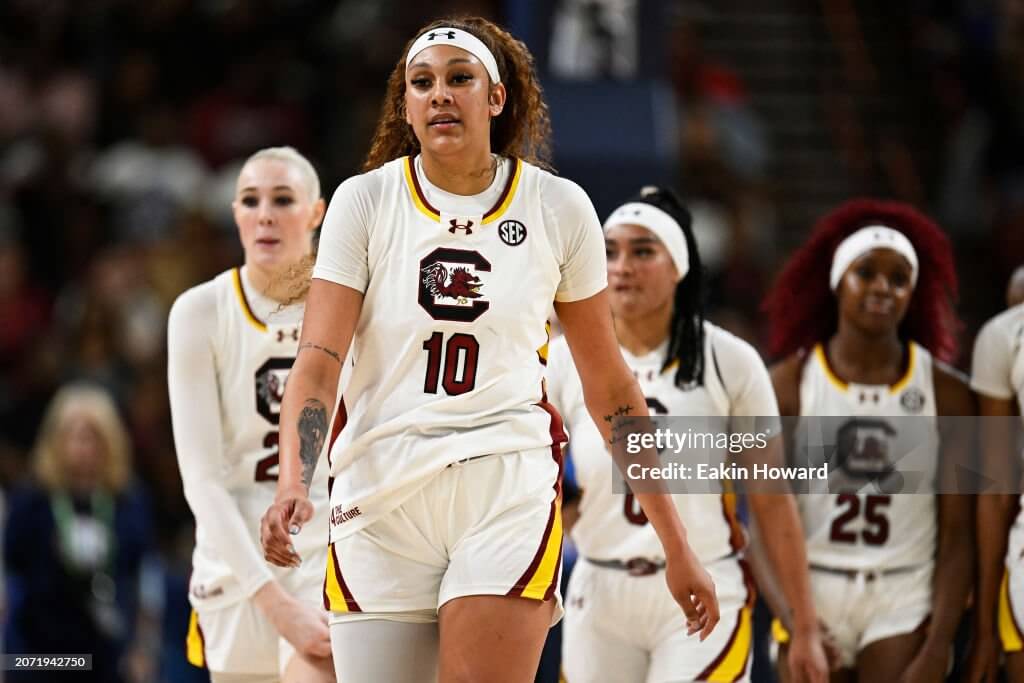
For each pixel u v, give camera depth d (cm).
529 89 1115
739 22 4078
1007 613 1322
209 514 1301
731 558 1368
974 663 1351
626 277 1357
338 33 4031
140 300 3119
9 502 2108
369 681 1009
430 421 1012
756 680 1711
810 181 3803
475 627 988
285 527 962
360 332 1045
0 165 3625
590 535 1377
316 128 3822
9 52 3916
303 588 1312
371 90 3822
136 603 2100
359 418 1036
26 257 3428
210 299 1353
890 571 1394
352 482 1031
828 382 1440
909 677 1341
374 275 1035
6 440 2798
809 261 1495
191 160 3650
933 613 1361
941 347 1501
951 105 3900
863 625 1397
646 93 2444
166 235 3444
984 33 3978
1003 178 3762
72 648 2027
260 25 4012
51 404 2834
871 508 1407
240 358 1345
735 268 3322
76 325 2986
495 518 1011
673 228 1366
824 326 1488
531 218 1042
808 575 1343
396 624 1019
